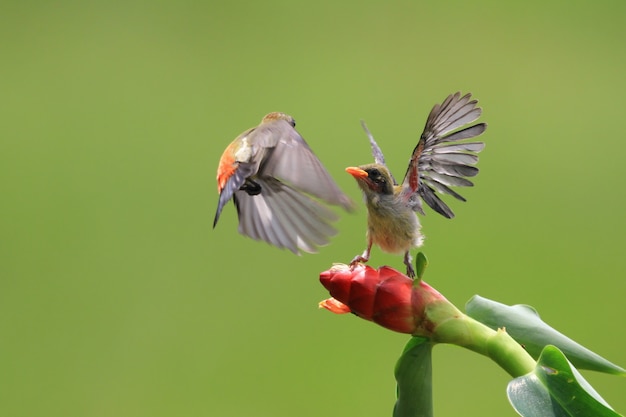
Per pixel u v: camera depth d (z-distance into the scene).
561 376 3.12
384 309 3.13
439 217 5.06
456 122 3.17
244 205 3.23
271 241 3.22
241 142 3.22
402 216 3.25
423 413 3.14
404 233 3.25
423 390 3.14
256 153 3.22
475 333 3.13
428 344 3.14
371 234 3.26
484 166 5.50
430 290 3.14
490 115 5.79
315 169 3.19
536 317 3.15
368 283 3.14
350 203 3.15
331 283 3.14
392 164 5.39
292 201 3.23
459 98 3.17
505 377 4.40
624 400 4.54
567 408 3.11
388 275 3.14
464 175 3.19
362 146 5.51
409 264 3.26
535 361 3.13
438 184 3.20
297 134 3.22
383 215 3.25
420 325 3.13
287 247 3.22
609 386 4.56
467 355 4.47
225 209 5.21
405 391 3.14
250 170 3.21
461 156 3.19
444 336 3.13
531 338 3.15
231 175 3.22
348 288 3.14
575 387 3.11
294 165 3.20
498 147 5.64
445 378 4.39
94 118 5.86
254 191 3.23
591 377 4.56
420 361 3.14
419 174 3.20
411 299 3.13
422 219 5.03
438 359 4.46
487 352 3.13
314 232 3.22
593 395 3.12
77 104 5.99
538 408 3.12
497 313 3.15
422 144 3.19
